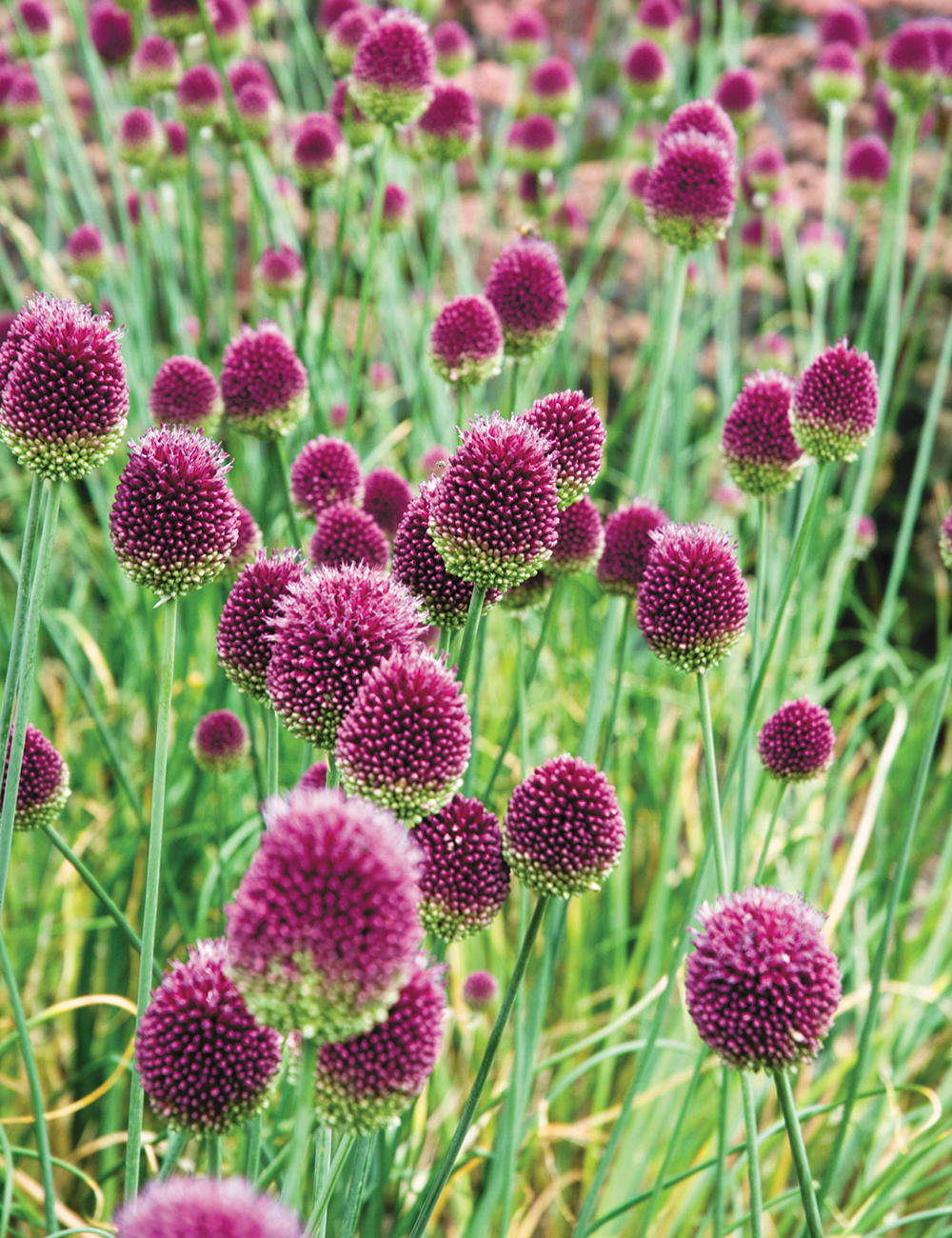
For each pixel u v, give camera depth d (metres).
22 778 0.69
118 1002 0.74
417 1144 0.80
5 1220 0.67
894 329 1.04
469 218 1.51
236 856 0.87
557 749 1.08
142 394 1.04
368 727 0.62
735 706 1.05
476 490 0.65
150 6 1.00
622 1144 0.87
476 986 0.81
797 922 0.63
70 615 1.05
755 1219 0.67
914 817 0.75
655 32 1.31
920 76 1.05
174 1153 0.62
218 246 1.49
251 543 0.76
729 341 1.23
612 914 1.00
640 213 1.26
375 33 0.82
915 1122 0.89
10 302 1.62
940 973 1.00
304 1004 0.57
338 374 1.19
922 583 1.68
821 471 0.73
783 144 1.72
